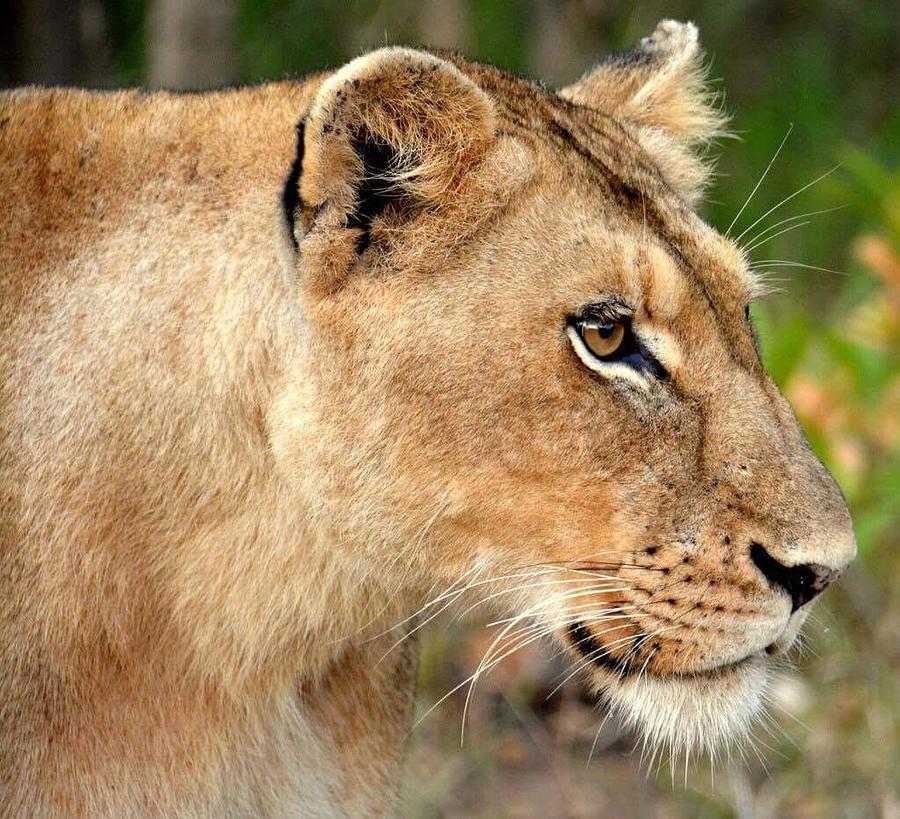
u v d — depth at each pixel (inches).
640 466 264.2
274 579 274.2
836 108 708.0
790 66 708.7
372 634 289.6
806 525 265.6
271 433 267.7
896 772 410.6
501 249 262.4
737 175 672.4
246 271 266.5
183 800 279.0
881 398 436.5
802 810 415.5
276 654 279.9
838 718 429.7
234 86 291.3
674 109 322.7
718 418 266.8
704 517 264.8
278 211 264.7
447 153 259.0
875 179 457.7
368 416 262.8
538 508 265.6
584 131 287.0
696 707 274.7
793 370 412.8
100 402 267.4
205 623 274.1
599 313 261.0
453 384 260.8
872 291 534.3
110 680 271.1
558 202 265.1
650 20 668.1
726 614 266.1
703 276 273.6
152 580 271.3
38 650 267.0
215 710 279.0
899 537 464.8
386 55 251.0
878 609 447.2
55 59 589.9
